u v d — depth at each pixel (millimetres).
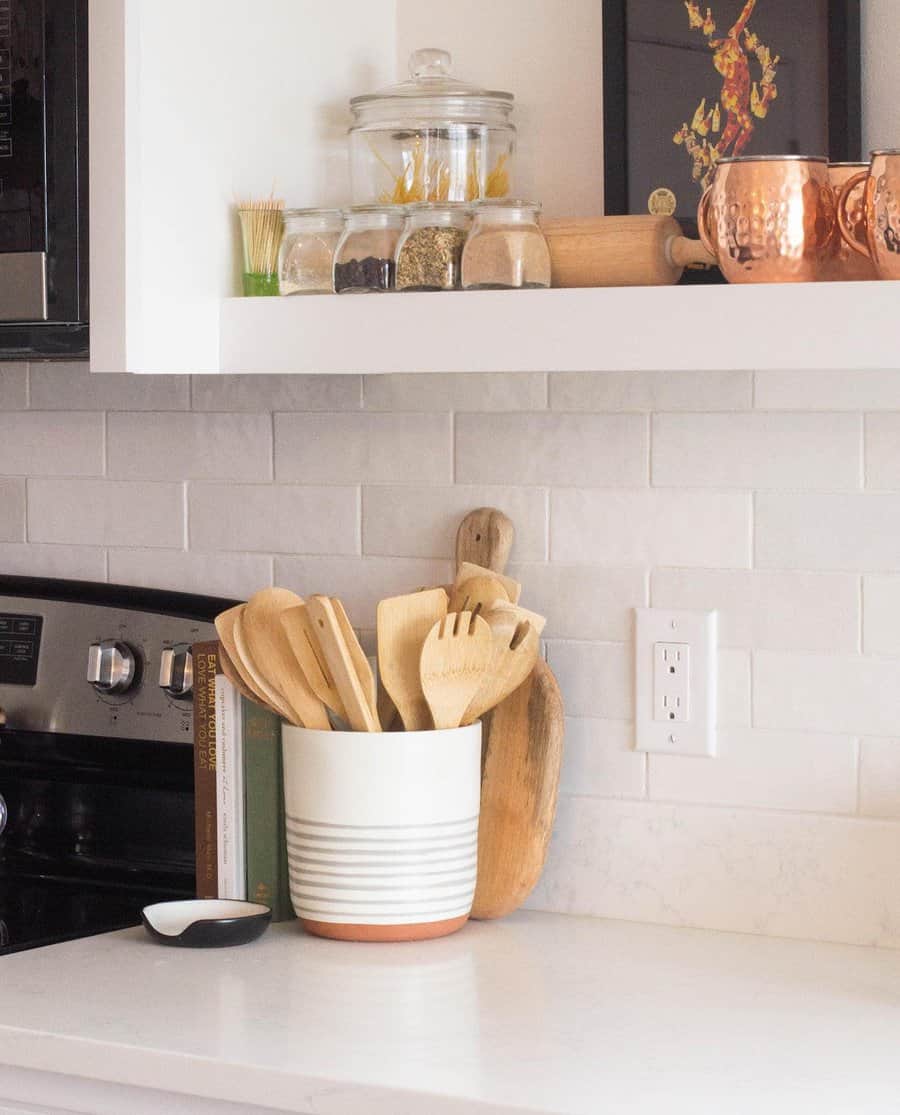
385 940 1590
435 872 1586
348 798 1568
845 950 1589
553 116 1722
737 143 1591
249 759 1681
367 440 1804
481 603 1646
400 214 1552
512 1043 1298
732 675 1646
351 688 1558
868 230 1328
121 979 1468
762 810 1639
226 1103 1279
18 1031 1328
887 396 1571
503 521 1715
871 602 1589
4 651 1951
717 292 1367
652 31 1627
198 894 1711
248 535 1873
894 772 1586
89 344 1509
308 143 1709
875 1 1568
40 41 1492
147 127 1477
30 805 1938
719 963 1538
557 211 1724
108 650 1868
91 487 1956
